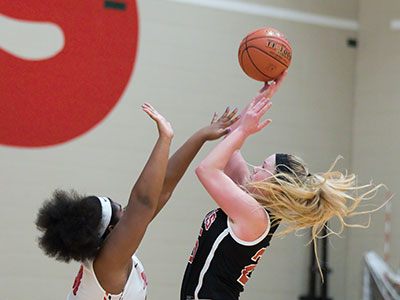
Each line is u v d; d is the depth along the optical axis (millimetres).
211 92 14938
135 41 14336
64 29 13695
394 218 15055
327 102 16141
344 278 15812
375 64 16125
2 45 13234
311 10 16188
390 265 14734
